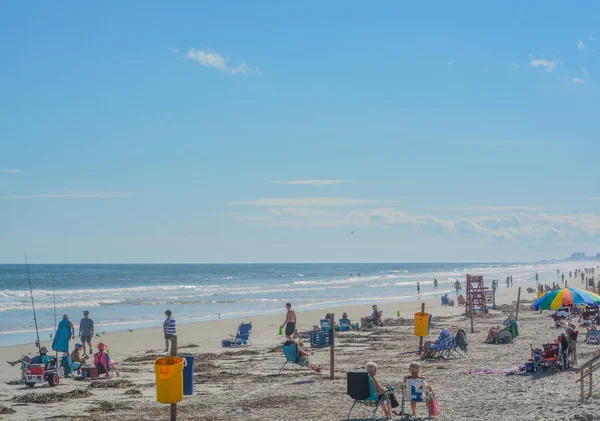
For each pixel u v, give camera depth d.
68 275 131.00
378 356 21.84
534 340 25.41
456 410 11.92
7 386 17.56
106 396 15.48
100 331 34.62
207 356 23.39
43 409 13.85
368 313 45.22
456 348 22.23
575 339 17.19
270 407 13.15
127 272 157.50
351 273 165.88
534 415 11.02
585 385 13.91
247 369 19.62
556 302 20.78
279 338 30.45
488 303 45.03
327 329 27.36
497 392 13.66
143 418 12.43
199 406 13.58
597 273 163.62
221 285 94.12
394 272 177.25
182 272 163.25
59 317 43.50
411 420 11.23
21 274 134.75
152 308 51.66
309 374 18.05
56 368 17.83
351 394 11.66
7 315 45.19
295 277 133.25
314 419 11.79
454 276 139.00
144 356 23.75
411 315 43.00
